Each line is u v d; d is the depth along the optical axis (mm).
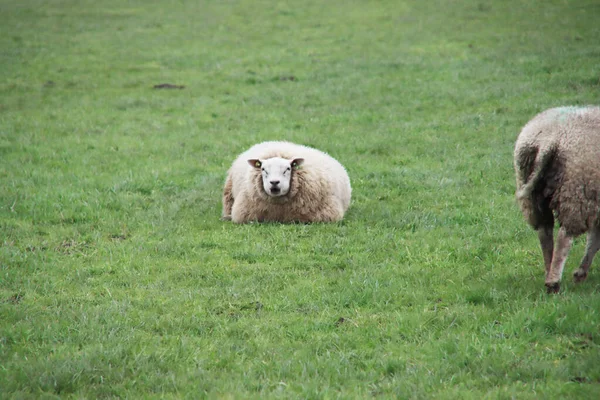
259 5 119062
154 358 20266
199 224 35406
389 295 25000
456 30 91062
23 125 59031
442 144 50594
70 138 55312
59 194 40031
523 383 18297
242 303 24984
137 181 43062
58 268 29062
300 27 101125
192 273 28359
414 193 39906
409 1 113438
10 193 40094
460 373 18891
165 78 76750
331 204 35344
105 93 71250
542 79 65438
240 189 36062
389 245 31172
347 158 48250
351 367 19531
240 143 53312
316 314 23875
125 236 33844
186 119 61562
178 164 47906
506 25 91375
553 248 23781
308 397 17688
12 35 98125
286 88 71188
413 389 18094
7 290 26594
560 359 19562
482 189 39812
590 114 22625
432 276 26922
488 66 72250
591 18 90188
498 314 22719
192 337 22094
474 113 58281
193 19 109688
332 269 28578
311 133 55469
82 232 34344
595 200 21672
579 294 23062
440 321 22594
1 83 74375
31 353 20703
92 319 23141
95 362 19766
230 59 84250
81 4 124125
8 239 32875
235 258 30359
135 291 26375
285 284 26812
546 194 22594
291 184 34562
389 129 55375
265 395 17969
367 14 106438
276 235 32906
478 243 30672
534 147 22750
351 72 75375
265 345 21234
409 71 74125
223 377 19094
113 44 93438
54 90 72125
